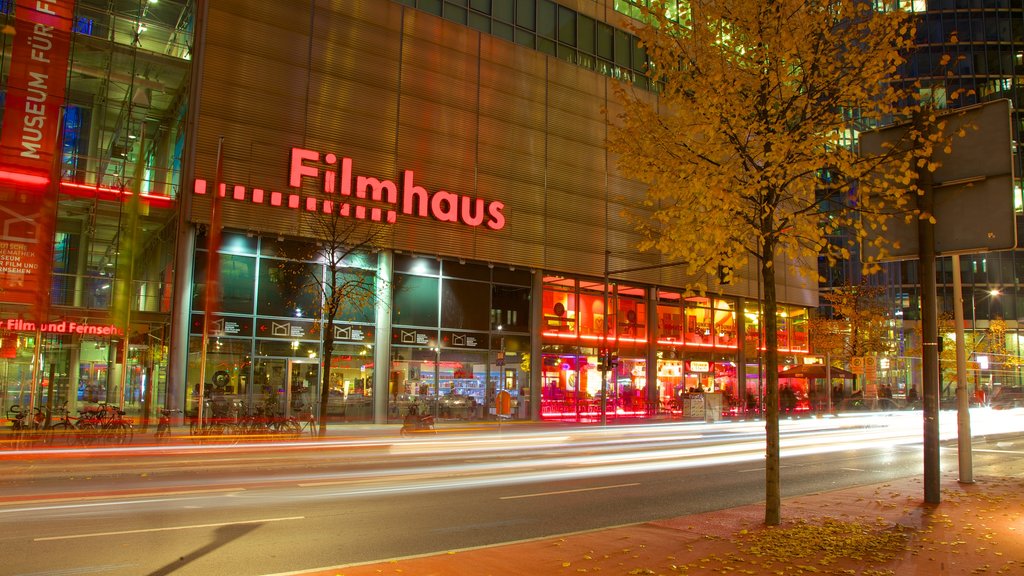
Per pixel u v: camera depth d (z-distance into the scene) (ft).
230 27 96.84
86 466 57.16
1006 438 98.43
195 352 91.09
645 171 37.58
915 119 39.75
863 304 174.40
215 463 60.18
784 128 34.99
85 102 103.81
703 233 35.78
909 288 237.25
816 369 141.28
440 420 110.42
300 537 31.83
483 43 121.19
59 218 101.30
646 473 58.18
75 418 78.13
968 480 48.60
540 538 30.78
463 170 115.96
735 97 34.35
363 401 104.12
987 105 39.22
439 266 113.60
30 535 31.40
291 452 70.18
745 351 152.66
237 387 94.32
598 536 30.71
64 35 92.07
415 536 32.42
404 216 108.58
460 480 52.54
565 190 128.67
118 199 93.15
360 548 29.84
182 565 26.50
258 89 97.96
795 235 36.50
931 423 40.14
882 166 38.04
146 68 100.58
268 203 96.99
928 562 25.95
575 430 100.53
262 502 41.27
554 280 127.75
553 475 56.34
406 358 108.47
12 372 97.60
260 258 97.81
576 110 132.16
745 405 143.13
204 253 93.15
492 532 33.55
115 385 100.78
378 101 108.27
